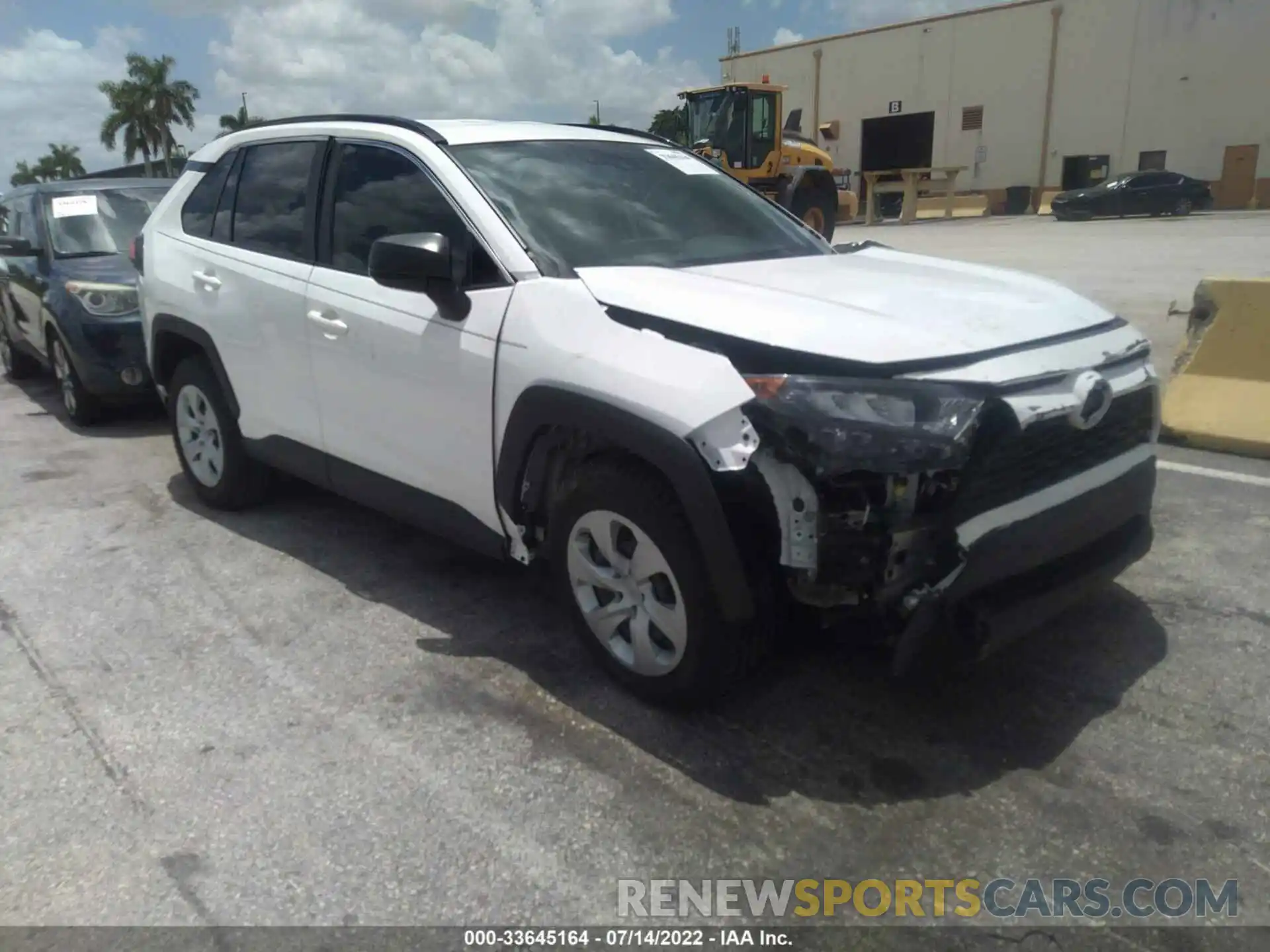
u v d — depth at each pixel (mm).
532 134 4113
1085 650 3609
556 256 3490
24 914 2512
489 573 4453
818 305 3027
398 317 3721
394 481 3957
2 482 5969
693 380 2816
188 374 5090
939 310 3051
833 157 42375
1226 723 3158
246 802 2914
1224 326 6039
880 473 2592
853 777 2951
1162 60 33656
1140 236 20812
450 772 3027
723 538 2807
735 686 3283
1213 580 4117
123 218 7707
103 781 3025
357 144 4148
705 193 4230
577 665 3621
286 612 4117
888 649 2965
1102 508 3127
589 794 2906
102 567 4621
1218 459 5621
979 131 38156
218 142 5121
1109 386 2926
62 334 6742
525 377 3234
